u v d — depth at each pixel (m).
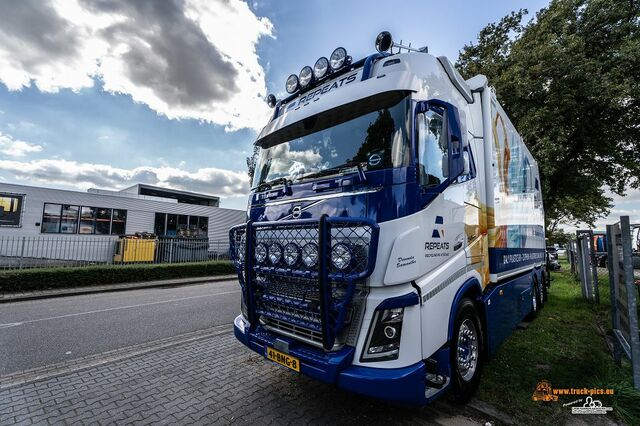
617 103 12.20
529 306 6.45
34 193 16.28
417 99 2.98
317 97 3.67
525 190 6.60
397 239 2.64
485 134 4.55
